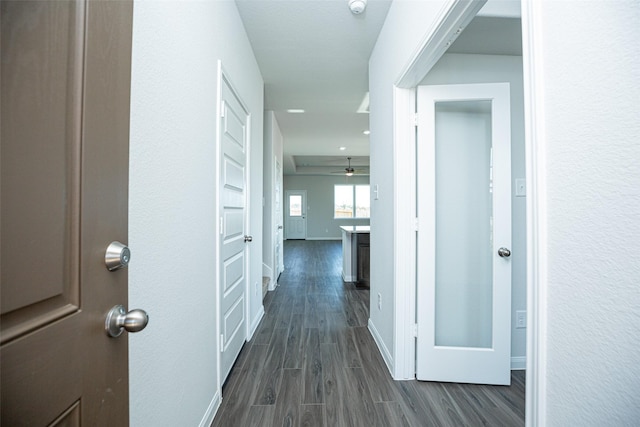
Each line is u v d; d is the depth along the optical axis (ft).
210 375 4.94
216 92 5.24
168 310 3.48
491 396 5.68
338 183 39.01
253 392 5.77
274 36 7.83
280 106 13.66
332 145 23.62
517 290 6.79
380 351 7.44
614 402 1.76
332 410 5.25
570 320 2.05
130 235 2.76
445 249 6.47
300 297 12.60
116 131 1.99
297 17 7.04
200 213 4.51
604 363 1.82
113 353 1.93
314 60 9.15
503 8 5.56
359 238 14.40
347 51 8.59
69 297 1.59
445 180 6.46
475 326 6.46
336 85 11.10
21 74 1.33
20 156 1.33
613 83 1.76
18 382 1.30
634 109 1.65
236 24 6.64
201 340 4.56
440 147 6.46
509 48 6.65
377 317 7.95
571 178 2.04
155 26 3.19
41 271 1.42
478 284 6.46
